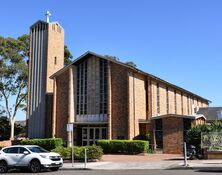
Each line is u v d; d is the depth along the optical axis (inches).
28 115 1635.1
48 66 1610.5
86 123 1446.9
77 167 858.8
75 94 1514.5
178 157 1072.8
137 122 1380.4
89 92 1486.2
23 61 2059.5
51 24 1652.3
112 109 1386.6
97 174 682.8
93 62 1498.5
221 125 989.8
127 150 1253.7
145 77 1483.8
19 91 2107.5
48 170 845.8
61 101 1526.8
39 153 820.0
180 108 1828.2
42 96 1606.8
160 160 988.6
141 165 864.3
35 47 1672.0
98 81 1470.2
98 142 1322.6
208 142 977.5
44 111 1588.3
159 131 1290.6
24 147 845.2
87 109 1478.8
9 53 2007.9
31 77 1656.0
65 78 1535.4
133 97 1373.0
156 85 1552.7
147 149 1251.2
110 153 1285.7
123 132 1343.5
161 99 1587.1
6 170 830.5
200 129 991.0
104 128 1448.1
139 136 1379.2
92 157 1007.0
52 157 821.9
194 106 2097.7
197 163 848.9
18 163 818.2
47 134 1569.9
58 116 1523.1
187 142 1128.8
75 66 1531.7
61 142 1428.4
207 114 1977.1
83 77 1515.7
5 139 2190.0
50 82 1611.7
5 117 2194.9
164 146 1256.2
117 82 1392.7
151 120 1311.5
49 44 1627.7
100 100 1451.8
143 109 1438.2
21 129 2305.6
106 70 1455.5
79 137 1501.0
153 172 698.2
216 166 777.6
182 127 1235.2
